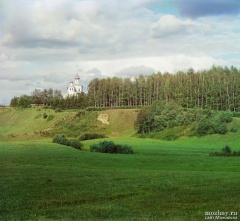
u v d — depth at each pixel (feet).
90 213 81.35
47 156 266.57
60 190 112.16
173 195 103.96
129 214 80.18
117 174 160.15
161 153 341.00
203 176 155.02
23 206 88.79
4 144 367.45
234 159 273.54
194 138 516.32
